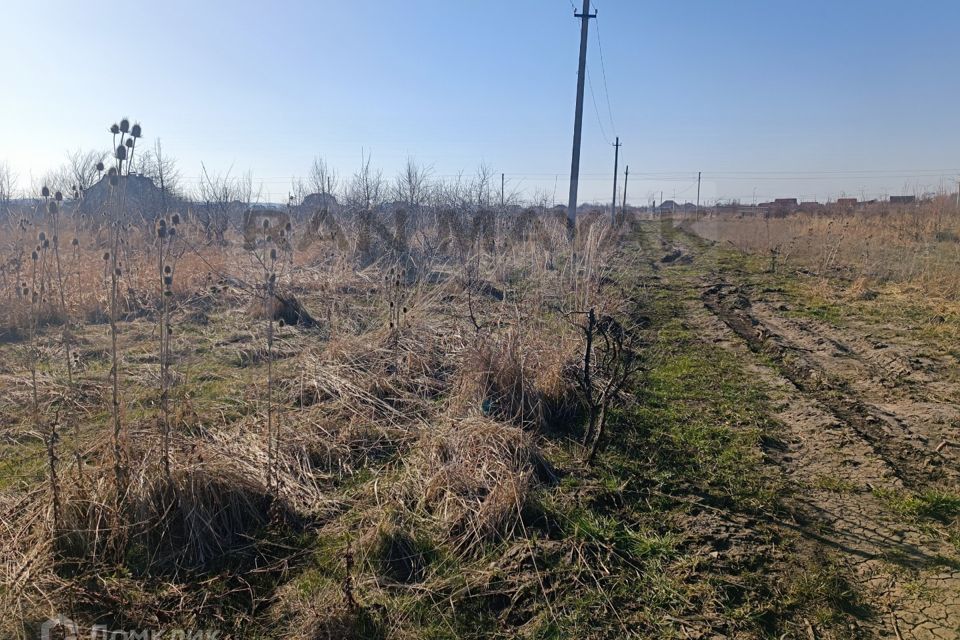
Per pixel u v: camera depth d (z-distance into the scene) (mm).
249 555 3461
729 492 4125
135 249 11141
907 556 3410
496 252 12508
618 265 13648
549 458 4559
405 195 18031
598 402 5418
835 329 8734
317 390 5664
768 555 3420
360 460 4625
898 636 2814
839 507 3932
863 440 4859
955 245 16266
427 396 5859
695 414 5520
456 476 3961
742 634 2846
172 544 3428
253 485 3861
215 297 9555
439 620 2949
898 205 23766
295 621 2941
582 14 15469
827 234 17359
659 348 7820
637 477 4309
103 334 7836
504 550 3459
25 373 6301
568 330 7086
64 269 9531
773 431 5145
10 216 11828
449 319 8047
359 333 8000
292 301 8898
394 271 10641
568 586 3168
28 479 4125
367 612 2957
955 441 4883
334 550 3486
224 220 16250
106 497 3457
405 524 3666
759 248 19047
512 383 5262
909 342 7820
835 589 3109
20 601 2957
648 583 3193
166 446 3566
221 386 6043
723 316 9727
